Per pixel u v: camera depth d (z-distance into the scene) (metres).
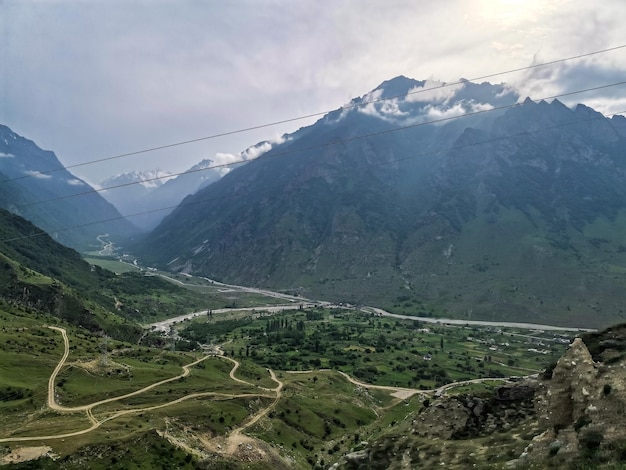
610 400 39.78
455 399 65.12
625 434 36.38
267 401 168.50
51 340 195.12
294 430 154.00
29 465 98.00
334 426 167.62
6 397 137.25
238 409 152.75
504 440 52.66
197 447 120.44
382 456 60.84
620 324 55.91
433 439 59.94
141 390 157.75
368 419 182.62
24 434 111.81
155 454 108.94
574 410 42.28
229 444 128.50
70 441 107.88
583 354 46.12
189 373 189.12
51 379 153.88
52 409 132.38
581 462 36.38
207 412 142.62
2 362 157.88
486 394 64.62
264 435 141.62
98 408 136.00
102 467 101.62
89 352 189.62
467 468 48.38
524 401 61.00
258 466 121.88
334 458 142.00
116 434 113.44
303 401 179.62
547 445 42.31
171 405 144.25
